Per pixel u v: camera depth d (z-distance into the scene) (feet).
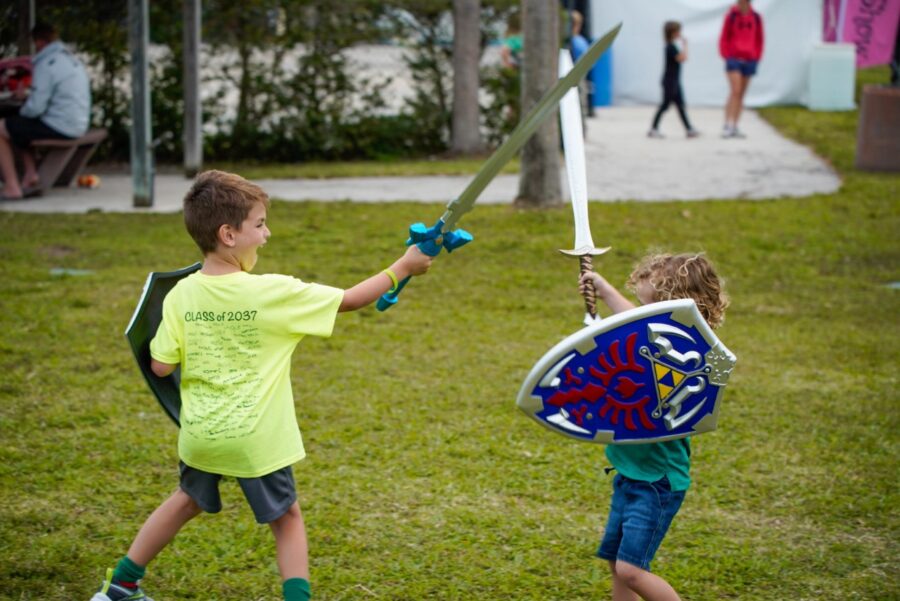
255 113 45.34
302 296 10.46
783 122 53.11
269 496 10.37
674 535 13.60
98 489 14.61
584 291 11.14
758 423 17.63
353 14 45.11
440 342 21.97
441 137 47.83
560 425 9.93
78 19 42.78
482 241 30.22
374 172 41.73
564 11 52.13
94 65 43.60
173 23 43.73
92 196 36.52
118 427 16.93
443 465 15.74
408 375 19.88
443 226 10.65
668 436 10.03
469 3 45.62
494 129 48.29
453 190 37.99
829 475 15.55
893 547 13.34
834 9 59.98
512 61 47.21
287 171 42.16
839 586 12.35
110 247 28.73
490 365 20.57
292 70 45.19
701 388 9.95
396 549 13.08
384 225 31.78
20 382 18.79
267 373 10.43
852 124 51.78
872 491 15.01
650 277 10.80
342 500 14.46
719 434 17.12
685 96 60.64
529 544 13.25
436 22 46.32
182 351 10.55
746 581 12.48
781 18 58.65
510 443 16.63
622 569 10.20
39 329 21.85
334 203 35.04
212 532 13.39
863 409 18.35
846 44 57.52
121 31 43.34
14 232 30.12
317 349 21.35
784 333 22.98
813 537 13.61
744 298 25.73
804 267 28.37
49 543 12.92
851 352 21.68
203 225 10.48
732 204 34.88
